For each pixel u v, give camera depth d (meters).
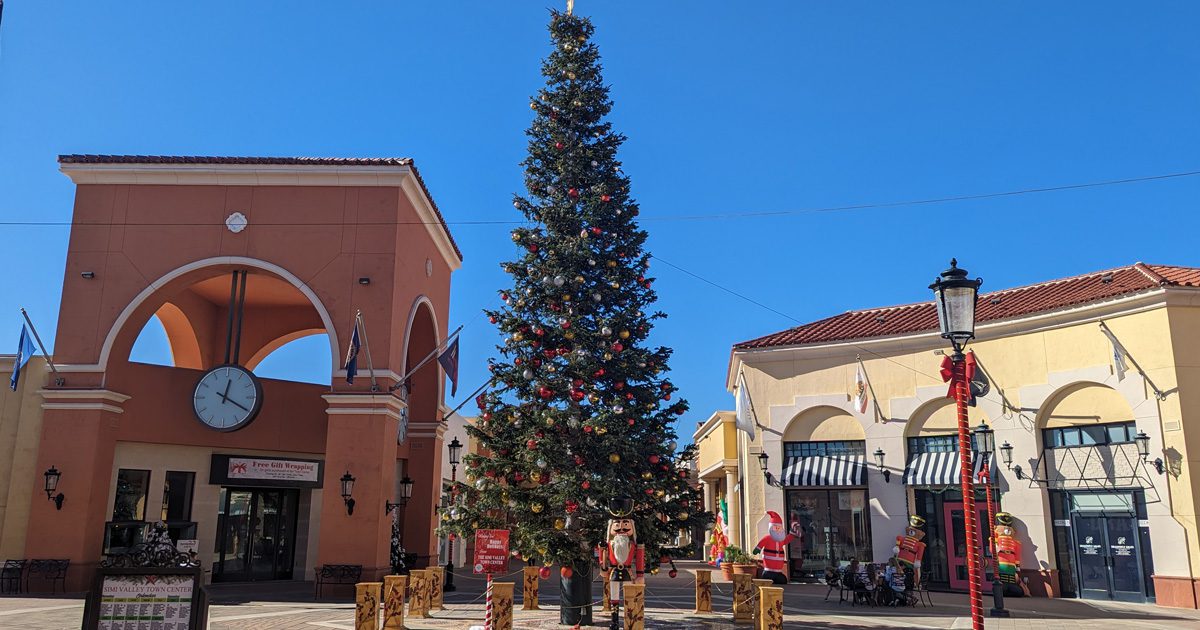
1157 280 20.56
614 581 12.98
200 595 9.06
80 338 20.47
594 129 15.89
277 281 24.84
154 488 21.53
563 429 13.77
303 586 21.86
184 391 22.30
